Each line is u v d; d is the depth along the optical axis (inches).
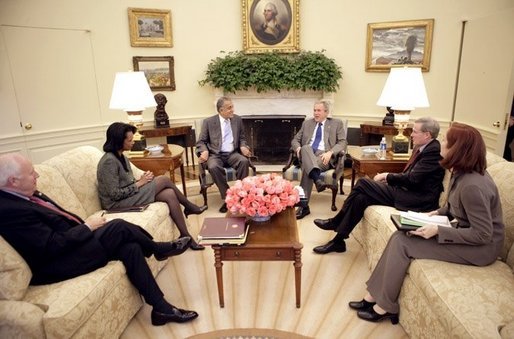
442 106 180.9
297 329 79.0
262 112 202.7
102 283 70.7
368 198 104.3
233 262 107.4
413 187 101.2
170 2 189.2
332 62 187.2
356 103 197.9
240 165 143.3
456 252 70.6
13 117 161.3
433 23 172.9
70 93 175.9
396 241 76.5
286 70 185.5
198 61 199.6
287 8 188.9
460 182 70.3
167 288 95.3
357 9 185.3
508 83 142.8
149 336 78.2
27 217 67.3
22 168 69.2
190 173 196.2
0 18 153.0
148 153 139.3
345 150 142.7
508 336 52.7
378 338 76.0
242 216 91.5
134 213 101.4
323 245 112.1
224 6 194.2
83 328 65.3
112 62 184.9
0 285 61.5
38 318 59.9
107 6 178.2
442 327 62.1
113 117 191.3
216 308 87.0
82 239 72.7
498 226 69.3
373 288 81.1
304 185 136.6
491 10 160.9
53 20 165.9
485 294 61.2
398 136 127.6
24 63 161.2
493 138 152.3
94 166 110.7
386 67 185.5
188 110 205.3
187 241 94.3
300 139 150.3
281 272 101.4
